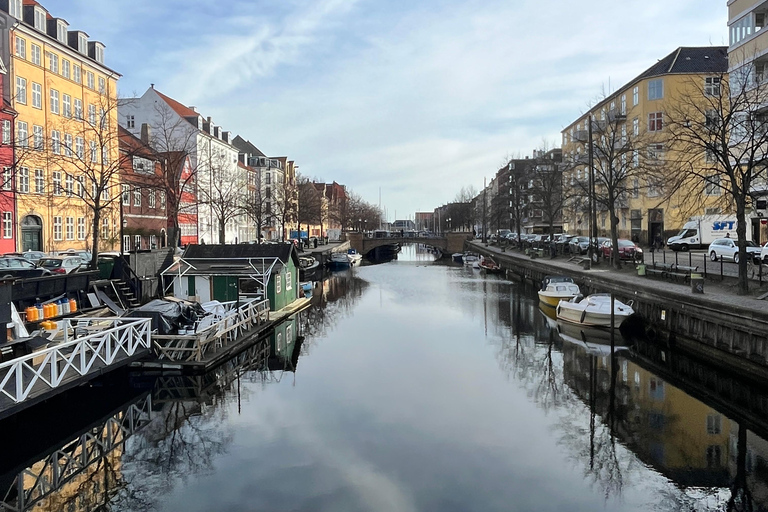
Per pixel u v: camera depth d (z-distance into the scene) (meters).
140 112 60.94
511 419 14.53
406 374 18.84
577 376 18.52
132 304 25.39
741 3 34.88
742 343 16.58
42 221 38.44
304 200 75.88
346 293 41.81
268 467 11.77
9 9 35.62
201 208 61.88
